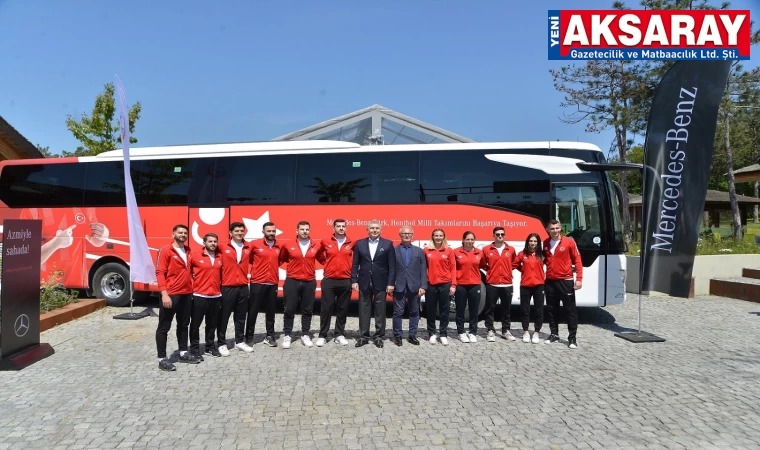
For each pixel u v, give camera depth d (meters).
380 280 7.83
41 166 11.48
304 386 5.96
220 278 7.28
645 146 9.70
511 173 9.61
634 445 4.37
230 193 10.50
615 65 27.36
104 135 21.23
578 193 9.41
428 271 8.05
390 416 5.03
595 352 7.54
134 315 10.16
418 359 7.16
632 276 13.05
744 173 24.28
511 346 7.91
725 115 27.41
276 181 10.34
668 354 7.43
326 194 10.12
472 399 5.52
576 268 7.73
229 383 6.07
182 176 10.77
